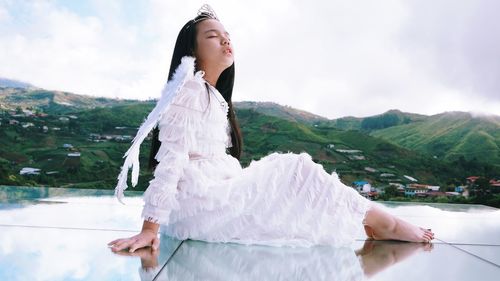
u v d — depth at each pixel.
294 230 1.72
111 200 2.99
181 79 1.67
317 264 1.47
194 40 1.92
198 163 1.74
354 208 1.76
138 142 1.63
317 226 1.72
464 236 2.17
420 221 2.72
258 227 1.71
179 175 1.66
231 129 2.08
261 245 1.72
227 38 1.94
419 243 1.91
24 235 1.74
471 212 3.26
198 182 1.69
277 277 1.30
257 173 1.72
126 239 1.56
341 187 1.76
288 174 1.73
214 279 1.25
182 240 1.78
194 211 1.72
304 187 1.72
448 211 3.30
